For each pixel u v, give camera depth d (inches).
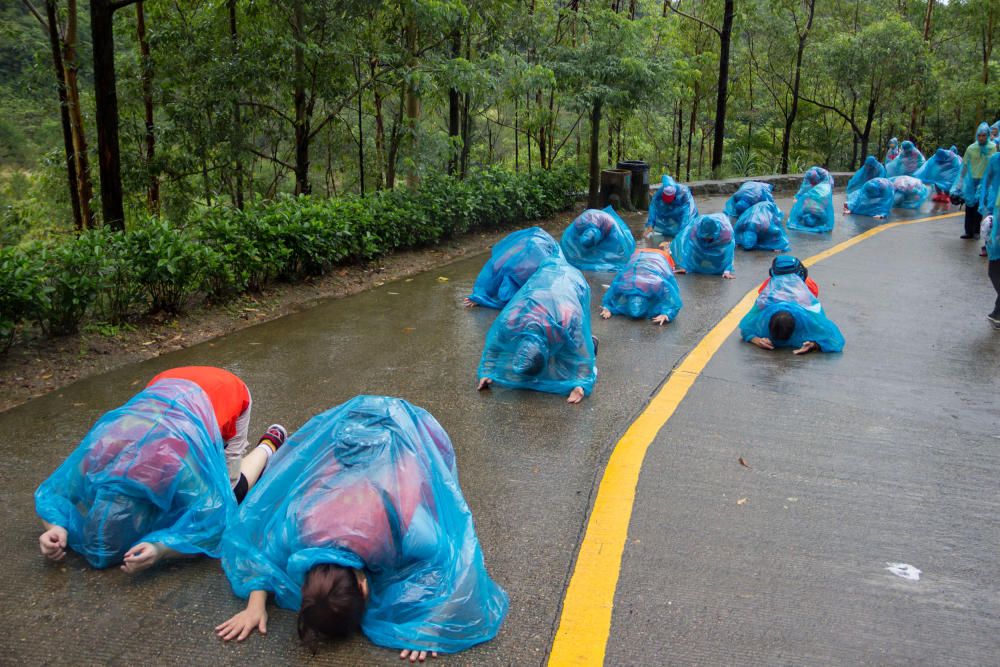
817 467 172.6
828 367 243.3
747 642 114.9
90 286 236.1
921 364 247.8
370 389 213.6
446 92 498.9
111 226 297.3
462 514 130.3
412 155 457.1
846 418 201.6
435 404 203.9
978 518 152.0
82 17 554.6
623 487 160.6
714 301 327.6
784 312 255.1
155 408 133.0
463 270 373.4
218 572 129.7
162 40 418.6
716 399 213.0
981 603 125.7
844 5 1115.3
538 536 141.9
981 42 1242.6
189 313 275.4
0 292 217.0
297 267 323.3
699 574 131.2
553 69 526.3
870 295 340.8
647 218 522.6
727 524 147.3
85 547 128.0
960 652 114.1
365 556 111.8
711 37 943.7
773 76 1076.5
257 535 123.3
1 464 166.4
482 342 258.2
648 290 291.0
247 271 295.4
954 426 197.9
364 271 356.5
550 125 619.8
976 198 468.4
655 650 112.9
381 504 115.8
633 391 217.9
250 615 116.1
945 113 1243.8
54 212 521.0
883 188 578.6
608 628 117.2
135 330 253.9
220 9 422.0
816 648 114.0
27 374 217.2
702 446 182.1
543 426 191.5
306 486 121.4
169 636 114.3
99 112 308.8
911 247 455.8
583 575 130.0
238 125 419.2
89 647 112.0
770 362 247.0
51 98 434.3
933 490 163.2
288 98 433.7
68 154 403.9
